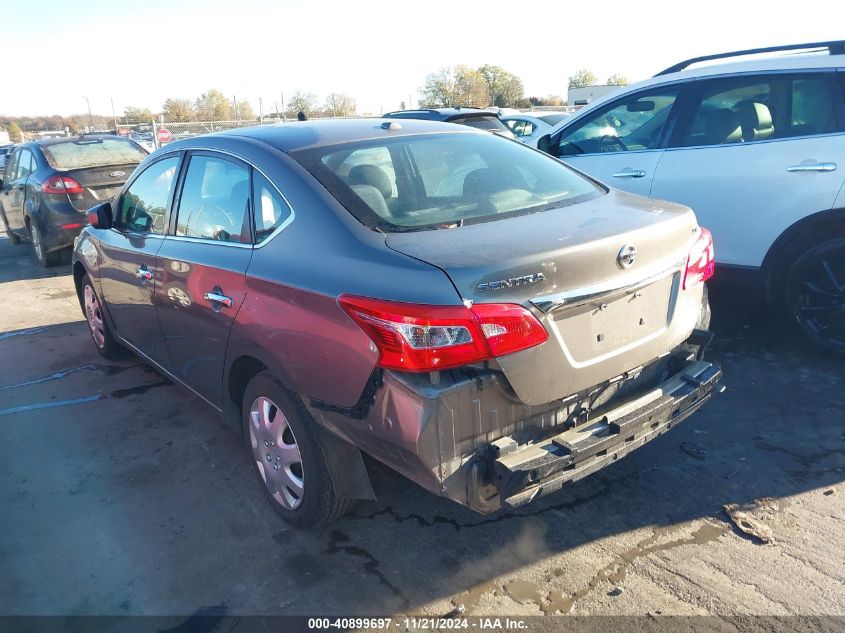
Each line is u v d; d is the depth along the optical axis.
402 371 2.27
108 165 8.77
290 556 2.90
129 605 2.66
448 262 2.31
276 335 2.74
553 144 5.68
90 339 5.88
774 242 4.42
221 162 3.40
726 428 3.69
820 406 3.85
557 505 3.13
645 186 4.98
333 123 3.57
